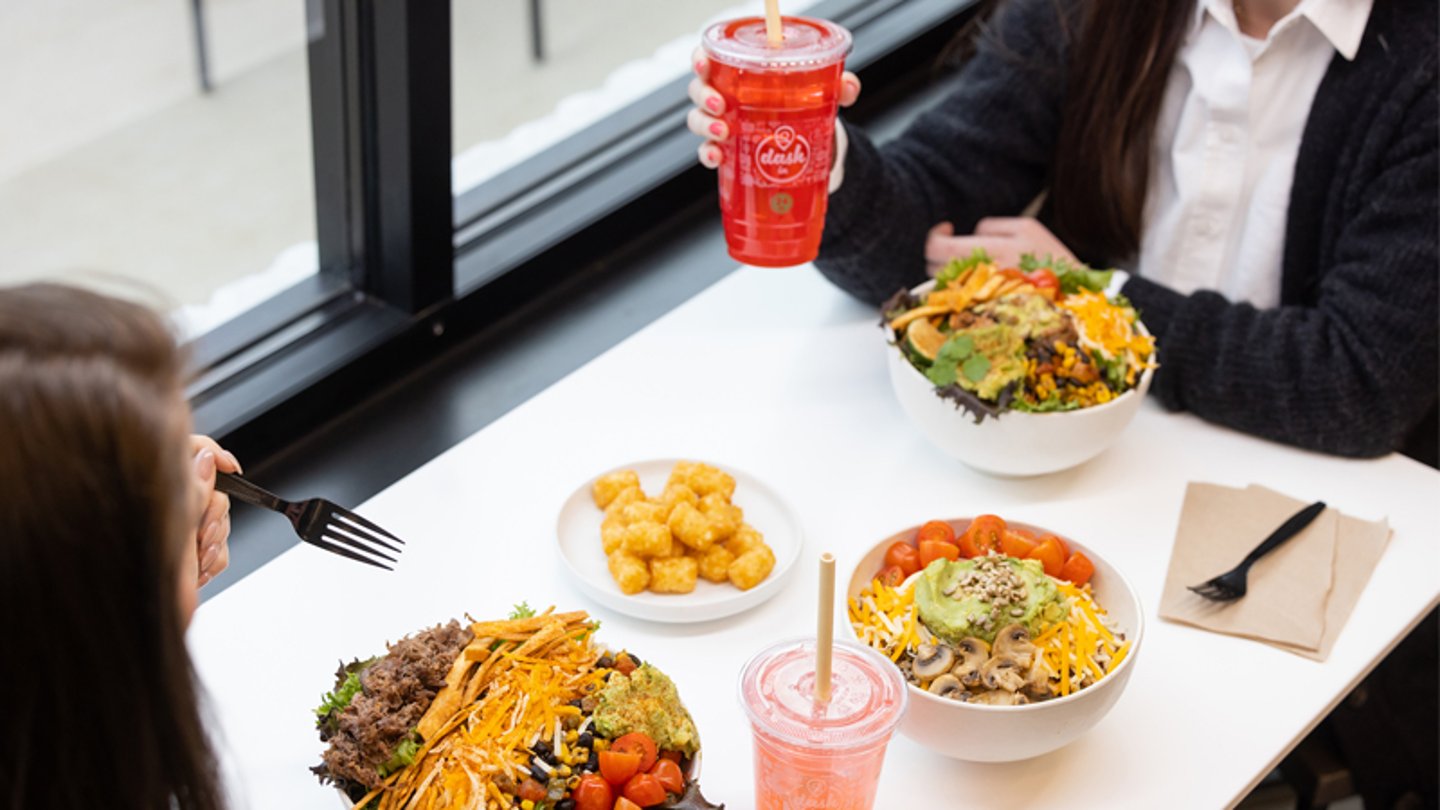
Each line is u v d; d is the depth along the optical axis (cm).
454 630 116
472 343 189
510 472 154
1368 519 153
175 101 225
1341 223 175
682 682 128
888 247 175
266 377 169
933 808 118
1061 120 190
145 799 73
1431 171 163
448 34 163
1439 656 178
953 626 119
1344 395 160
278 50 197
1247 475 160
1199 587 141
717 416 163
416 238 175
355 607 135
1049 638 120
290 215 190
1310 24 171
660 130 219
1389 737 179
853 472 156
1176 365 166
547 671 113
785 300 185
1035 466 151
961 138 188
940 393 148
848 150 167
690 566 137
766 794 111
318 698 126
